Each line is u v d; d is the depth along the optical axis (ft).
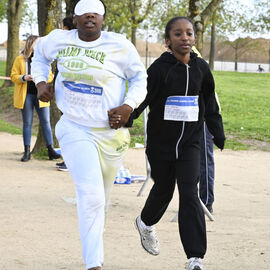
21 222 20.84
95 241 14.11
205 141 23.06
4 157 36.50
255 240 19.53
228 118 67.67
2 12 144.05
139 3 127.75
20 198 24.98
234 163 38.91
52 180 29.71
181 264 16.83
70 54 14.60
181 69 16.14
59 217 21.91
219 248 18.43
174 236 20.11
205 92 16.87
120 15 125.59
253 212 24.31
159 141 16.38
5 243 18.20
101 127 14.78
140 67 14.97
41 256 17.03
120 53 14.64
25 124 35.06
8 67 90.58
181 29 16.14
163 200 16.93
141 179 30.55
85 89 14.58
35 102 35.04
